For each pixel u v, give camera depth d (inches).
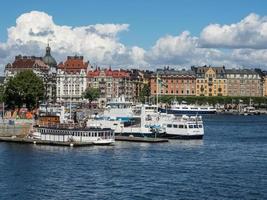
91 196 3590.1
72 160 5118.1
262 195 3627.0
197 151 5989.2
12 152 5693.9
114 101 7849.4
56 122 7411.4
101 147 6230.3
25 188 3831.2
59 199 3513.8
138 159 5231.3
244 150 6186.0
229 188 3841.0
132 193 3678.6
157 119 7593.5
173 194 3649.1
